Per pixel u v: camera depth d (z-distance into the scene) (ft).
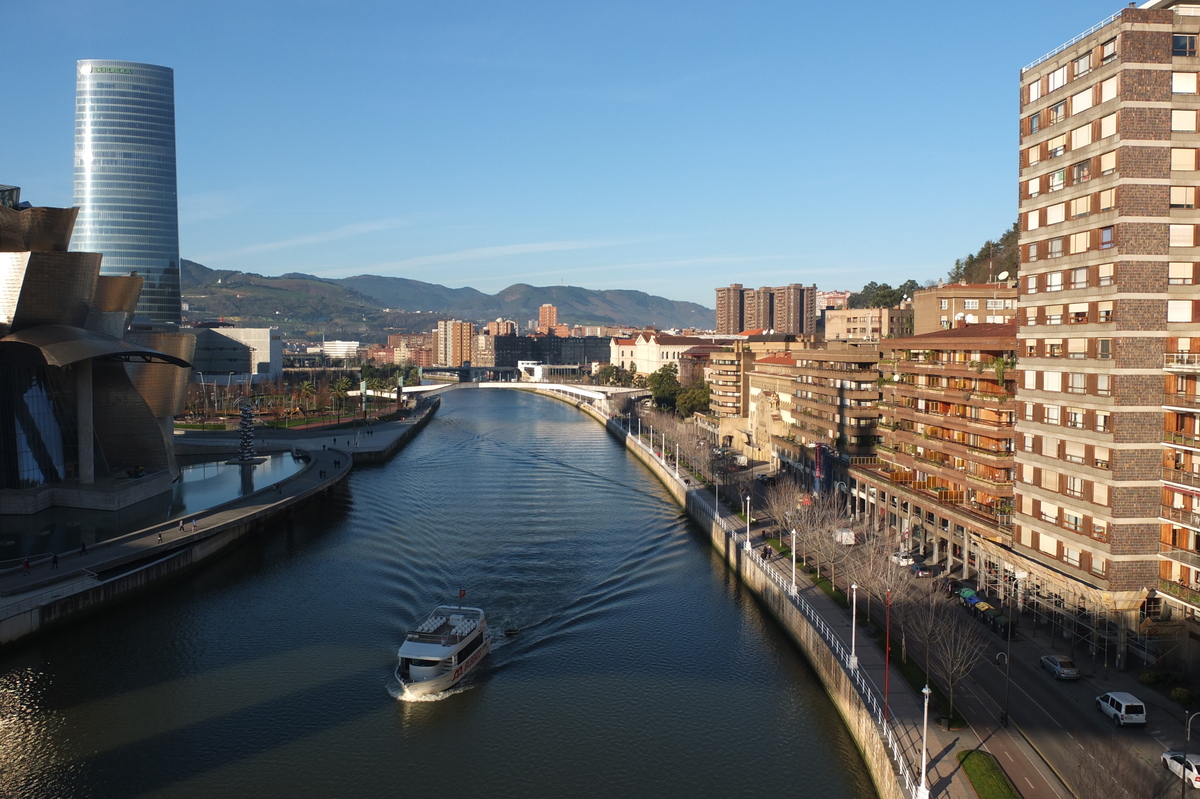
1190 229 229.04
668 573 367.45
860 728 211.82
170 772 210.38
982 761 179.52
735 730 230.48
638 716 238.48
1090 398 238.27
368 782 206.39
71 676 264.72
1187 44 228.43
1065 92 251.80
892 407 397.19
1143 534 228.63
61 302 443.73
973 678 222.69
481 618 281.95
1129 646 226.79
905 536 357.82
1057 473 252.62
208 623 311.06
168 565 357.61
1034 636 251.19
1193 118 228.84
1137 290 227.81
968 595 278.67
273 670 269.03
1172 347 228.22
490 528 448.24
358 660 277.03
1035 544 264.11
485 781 207.00
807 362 532.32
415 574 366.43
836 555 309.01
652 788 203.21
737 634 297.74
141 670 269.23
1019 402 274.98
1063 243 253.44
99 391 507.30
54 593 299.17
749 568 342.44
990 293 501.97
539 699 249.75
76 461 478.18
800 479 526.57
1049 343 259.80
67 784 204.74
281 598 337.93
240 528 418.51
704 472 515.09
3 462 444.55
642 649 285.02
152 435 525.34
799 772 209.15
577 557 391.24
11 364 444.55
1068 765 177.78
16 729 230.89
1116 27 229.66
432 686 249.55
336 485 568.41
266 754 218.79
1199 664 211.82
